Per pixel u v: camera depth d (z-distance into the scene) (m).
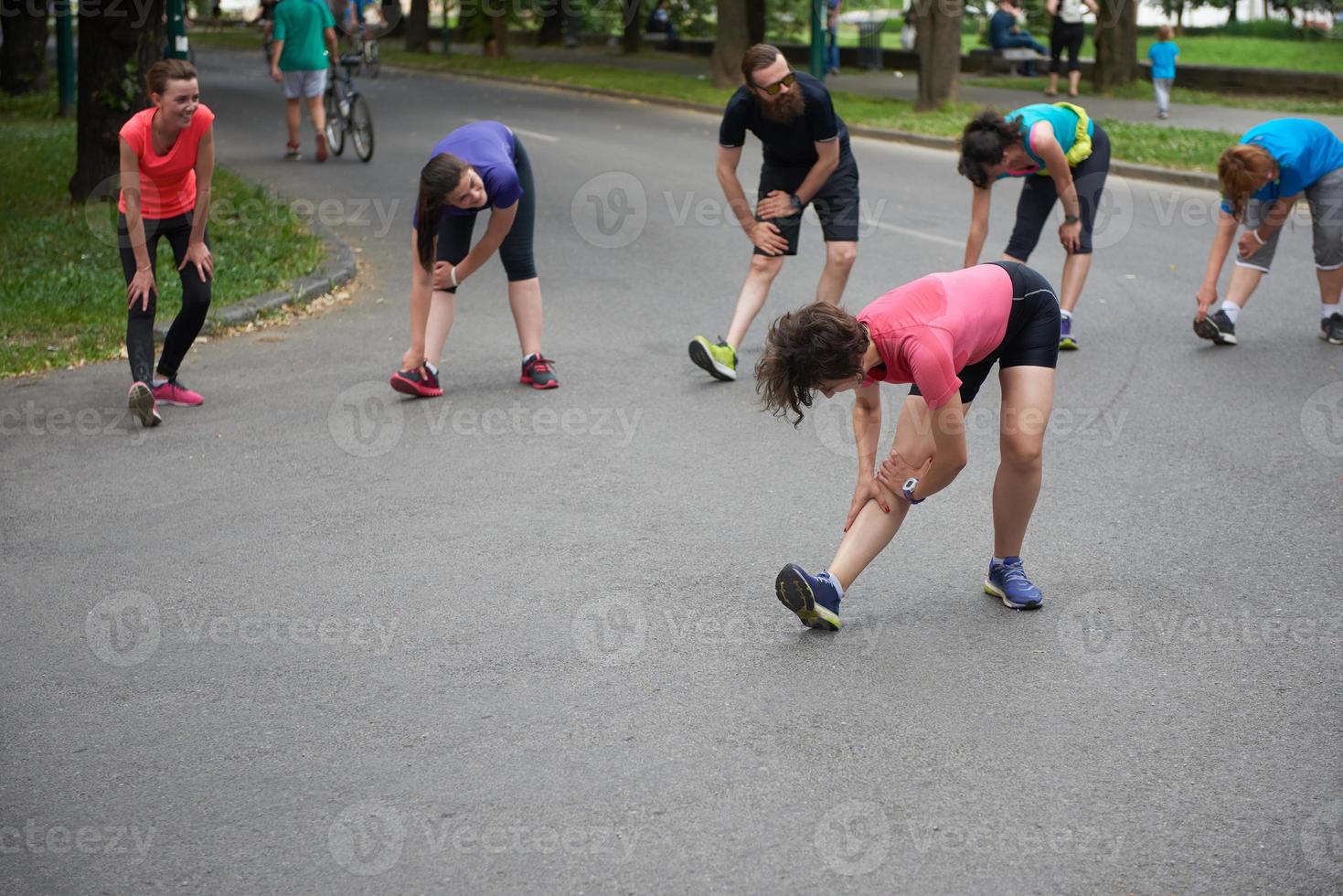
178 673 4.03
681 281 9.60
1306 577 4.52
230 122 19.25
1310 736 3.52
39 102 22.38
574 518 5.23
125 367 7.56
